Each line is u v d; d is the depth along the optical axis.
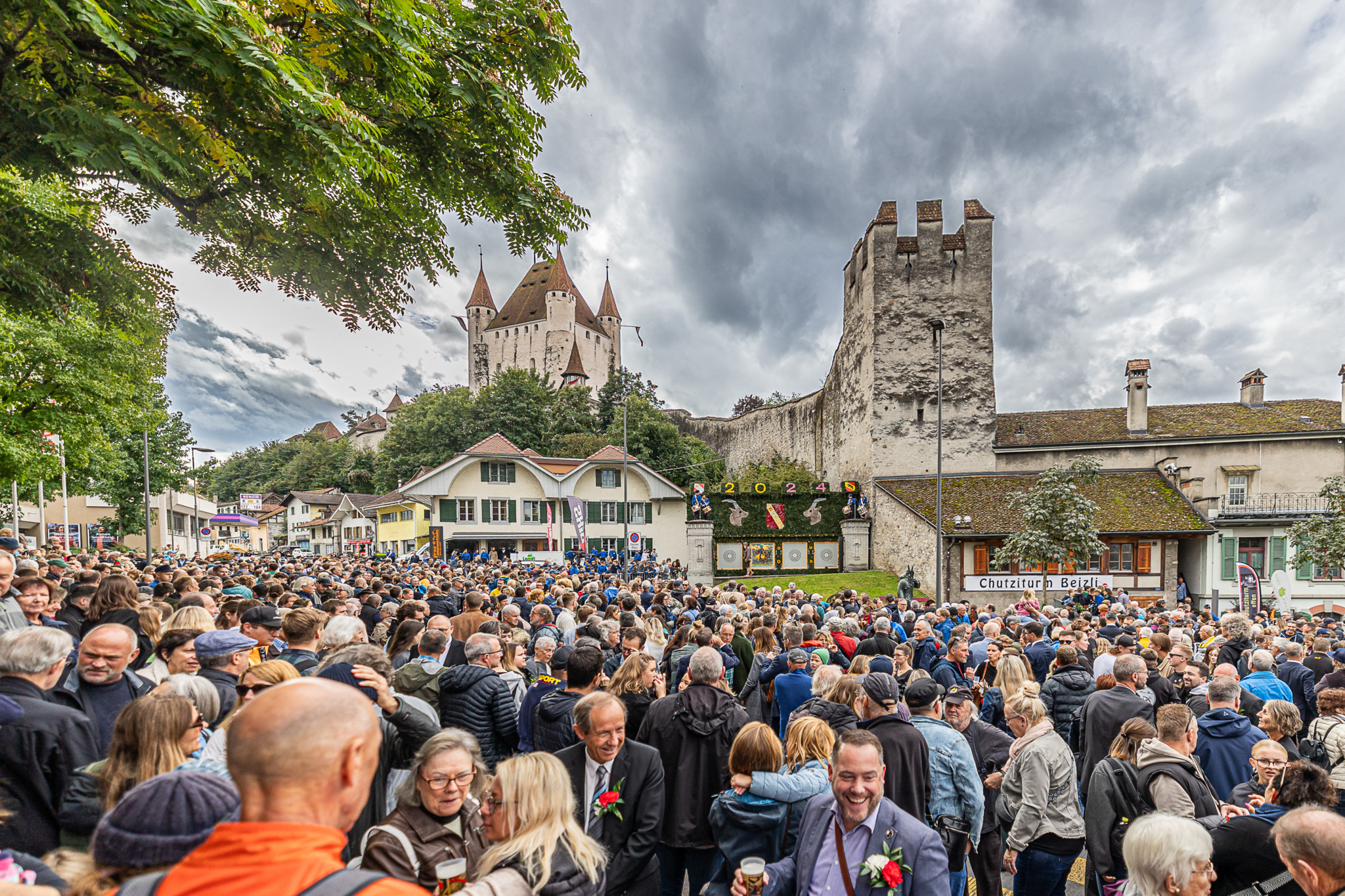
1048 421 40.25
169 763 2.95
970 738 5.66
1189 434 36.06
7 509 30.39
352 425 127.00
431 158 7.25
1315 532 27.11
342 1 5.40
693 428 70.69
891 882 3.12
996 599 31.16
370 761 1.64
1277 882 3.23
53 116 4.60
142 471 35.47
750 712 7.50
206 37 4.52
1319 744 5.17
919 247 40.38
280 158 5.62
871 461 40.12
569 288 104.69
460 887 2.57
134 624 6.52
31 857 2.24
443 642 5.60
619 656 8.05
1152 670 7.60
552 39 7.38
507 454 46.69
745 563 39.84
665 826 4.65
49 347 12.48
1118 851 4.21
